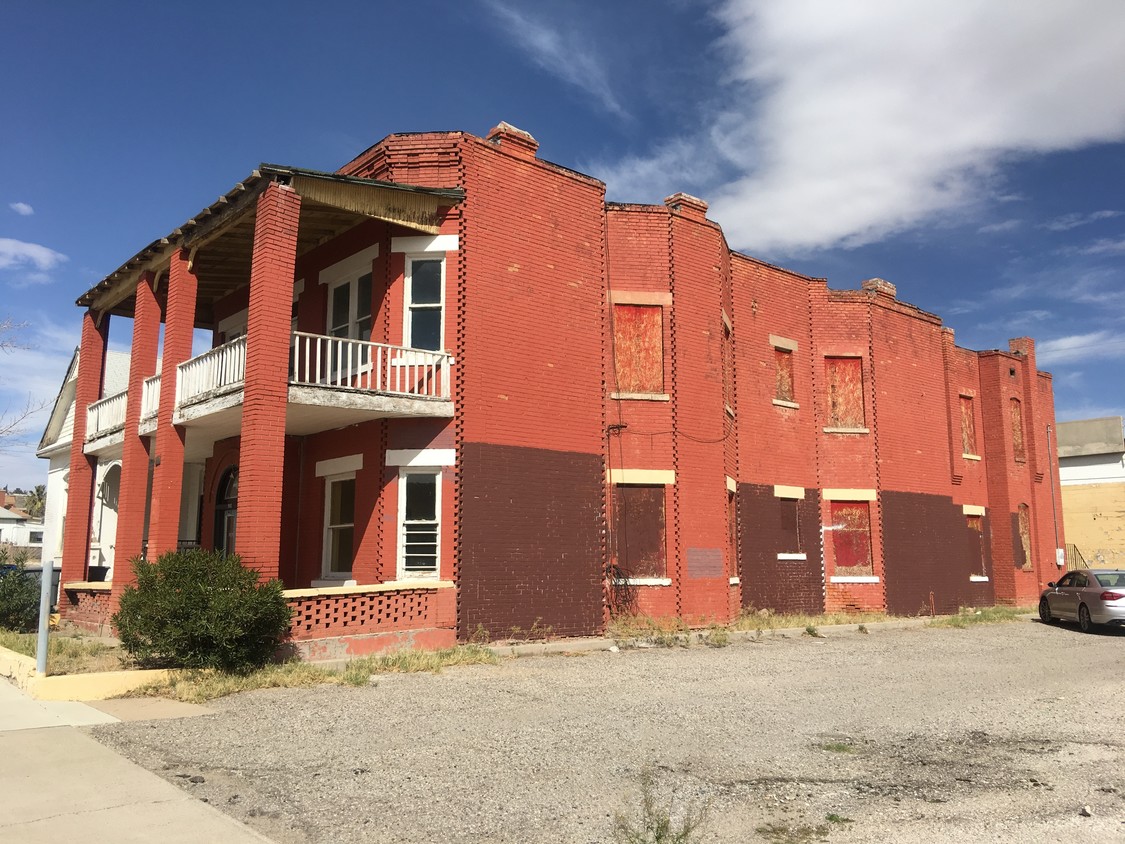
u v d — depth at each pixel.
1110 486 38.81
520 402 14.92
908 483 23.52
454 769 6.97
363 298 15.56
